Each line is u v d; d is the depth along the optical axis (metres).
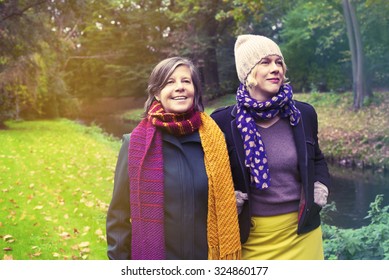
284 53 18.53
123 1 26.89
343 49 17.31
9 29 13.48
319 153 2.21
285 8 18.95
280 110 2.05
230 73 24.75
